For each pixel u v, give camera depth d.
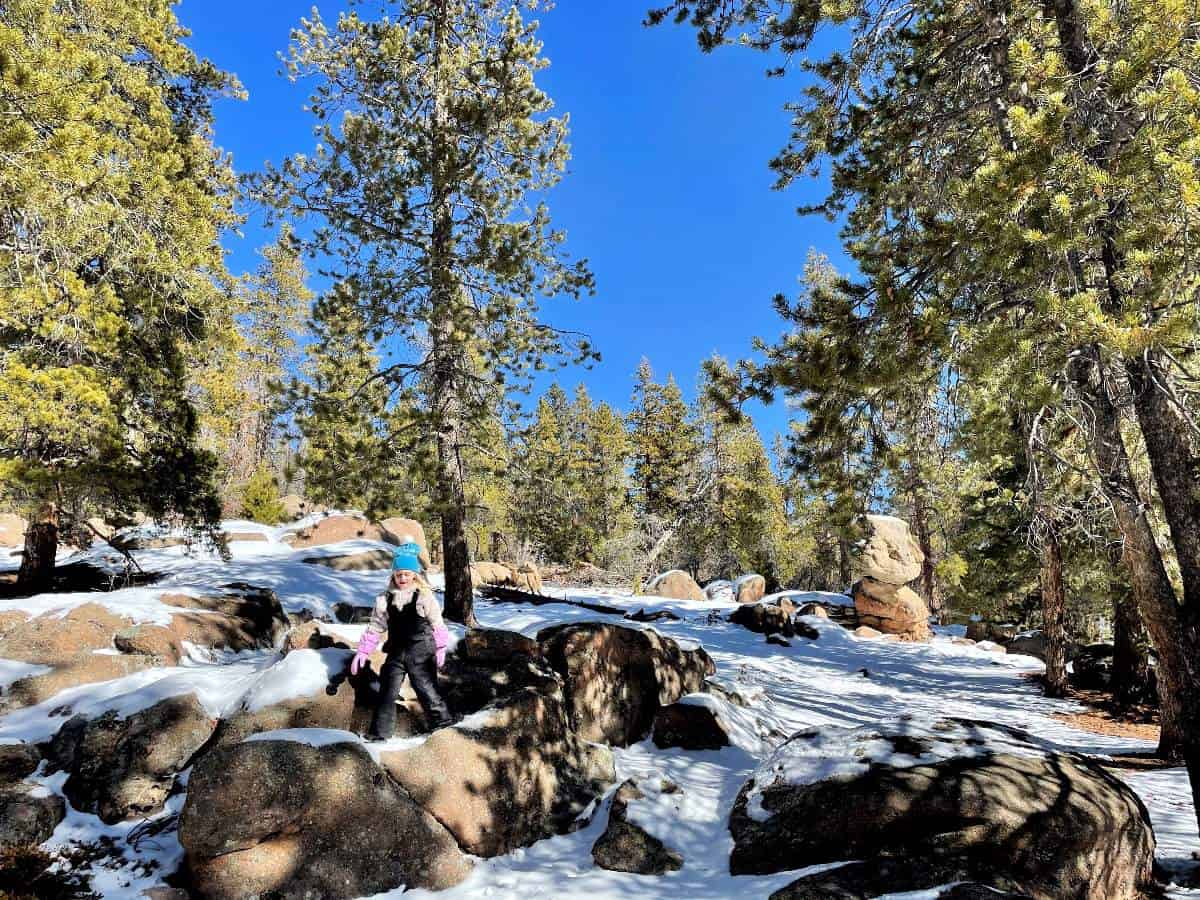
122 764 5.85
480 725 6.12
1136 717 13.00
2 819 5.25
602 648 8.17
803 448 7.45
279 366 32.88
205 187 13.67
